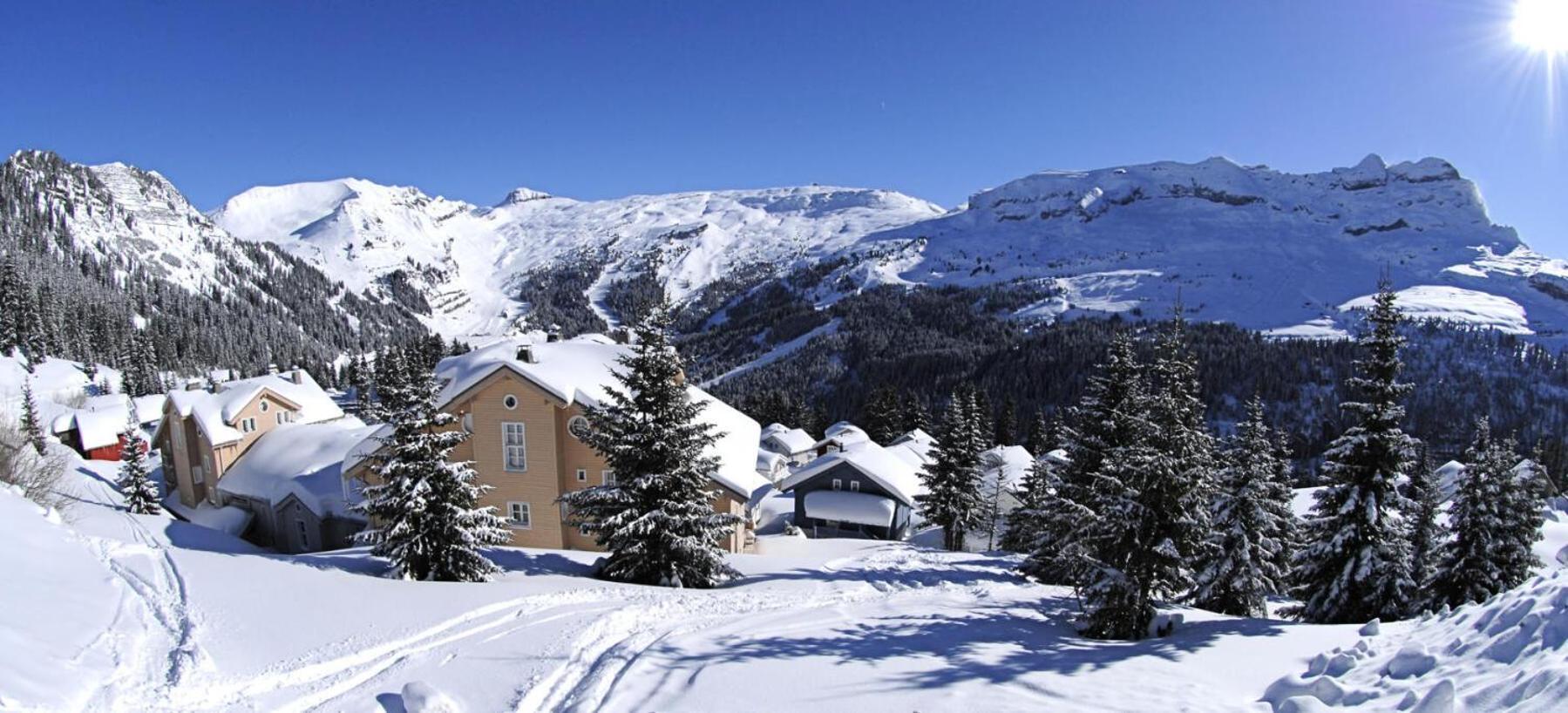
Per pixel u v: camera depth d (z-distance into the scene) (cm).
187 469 4431
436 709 953
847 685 1062
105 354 12112
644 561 2200
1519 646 799
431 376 2145
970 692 1005
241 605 1336
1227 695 967
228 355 15825
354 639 1242
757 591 2166
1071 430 2798
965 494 4222
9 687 788
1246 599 2675
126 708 878
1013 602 2047
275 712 943
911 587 2400
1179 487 1647
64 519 2527
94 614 1138
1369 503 2102
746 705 990
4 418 3425
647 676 1126
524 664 1161
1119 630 1577
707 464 2298
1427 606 2486
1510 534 2417
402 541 2023
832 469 4859
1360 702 840
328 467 3838
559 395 2861
